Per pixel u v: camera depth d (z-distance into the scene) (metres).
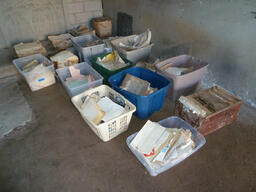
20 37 3.39
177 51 2.66
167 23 2.63
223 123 1.81
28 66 2.49
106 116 1.63
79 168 1.51
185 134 1.50
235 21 1.88
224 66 2.16
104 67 2.25
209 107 1.71
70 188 1.39
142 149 1.46
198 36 2.29
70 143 1.72
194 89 2.25
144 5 2.89
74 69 2.37
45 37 3.62
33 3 3.24
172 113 2.06
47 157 1.60
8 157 1.60
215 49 2.17
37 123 1.93
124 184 1.40
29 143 1.72
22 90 2.43
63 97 2.30
